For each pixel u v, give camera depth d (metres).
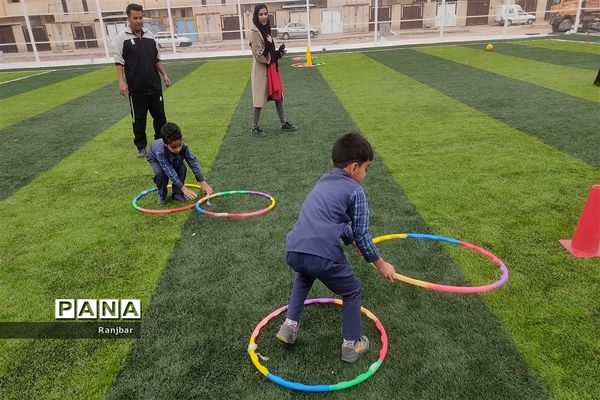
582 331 2.71
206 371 2.54
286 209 4.50
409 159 5.74
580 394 2.29
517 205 4.34
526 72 11.84
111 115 9.41
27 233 4.29
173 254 3.77
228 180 5.41
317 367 2.54
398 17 32.88
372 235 3.92
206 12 30.95
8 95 12.70
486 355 2.56
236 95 10.99
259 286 3.28
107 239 4.09
